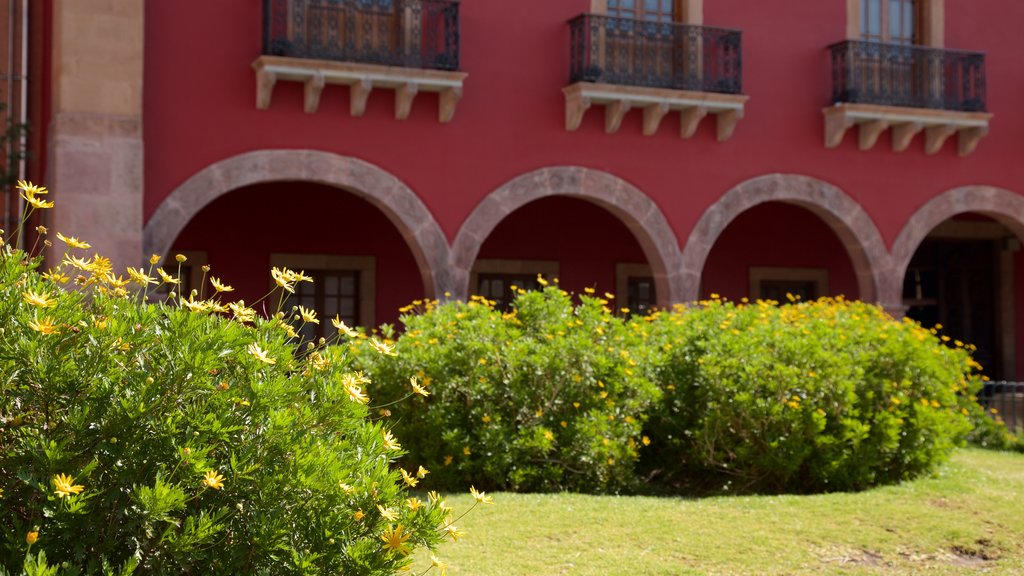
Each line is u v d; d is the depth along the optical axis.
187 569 2.72
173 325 2.95
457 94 11.68
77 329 2.88
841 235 14.09
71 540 2.66
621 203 12.80
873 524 6.47
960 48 14.55
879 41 14.27
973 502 7.16
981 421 11.24
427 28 11.80
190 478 2.75
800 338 8.12
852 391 7.86
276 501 2.85
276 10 11.12
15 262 2.90
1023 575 5.54
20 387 2.75
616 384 7.75
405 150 11.84
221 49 11.09
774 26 13.63
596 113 12.70
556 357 7.60
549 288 8.37
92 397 2.76
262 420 2.96
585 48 12.35
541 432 7.40
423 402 7.61
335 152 11.52
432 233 11.92
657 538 6.01
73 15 10.05
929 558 5.89
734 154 13.37
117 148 10.15
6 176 11.13
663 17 13.23
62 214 9.91
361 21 11.55
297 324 14.18
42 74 11.34
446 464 7.34
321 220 14.29
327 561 2.88
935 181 14.38
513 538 5.93
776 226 16.77
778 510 6.76
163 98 10.85
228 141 11.09
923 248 18.31
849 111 13.45
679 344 8.44
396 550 2.89
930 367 8.42
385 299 14.58
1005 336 18.17
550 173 12.47
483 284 15.36
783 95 13.63
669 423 8.24
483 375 7.57
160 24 10.88
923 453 8.16
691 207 13.12
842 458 7.75
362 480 3.01
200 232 13.66
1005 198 14.76
